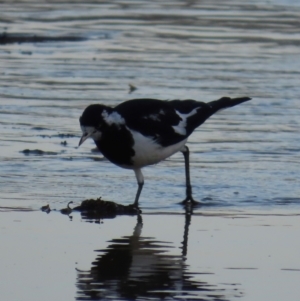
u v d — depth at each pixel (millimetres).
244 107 18469
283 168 14352
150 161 12555
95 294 8969
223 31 28609
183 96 19141
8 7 33375
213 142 15938
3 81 20906
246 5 34531
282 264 9961
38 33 27953
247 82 20828
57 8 33469
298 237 10961
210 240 10844
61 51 25297
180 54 24766
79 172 14016
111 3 35031
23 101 18875
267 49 25578
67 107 18406
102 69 22609
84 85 20594
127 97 19172
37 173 13859
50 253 10234
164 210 12281
